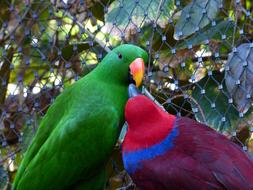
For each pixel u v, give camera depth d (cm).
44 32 456
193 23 407
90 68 441
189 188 273
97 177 371
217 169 273
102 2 456
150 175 280
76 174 362
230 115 391
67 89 377
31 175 368
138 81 351
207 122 394
